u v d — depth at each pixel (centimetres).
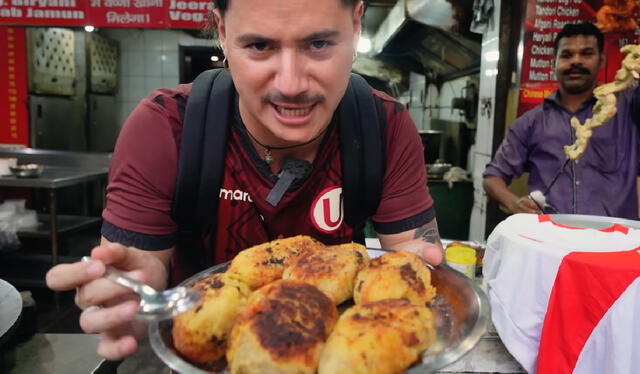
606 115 164
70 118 586
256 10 73
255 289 82
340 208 113
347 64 82
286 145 103
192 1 378
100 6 379
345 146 109
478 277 188
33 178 398
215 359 70
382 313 67
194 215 108
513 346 134
